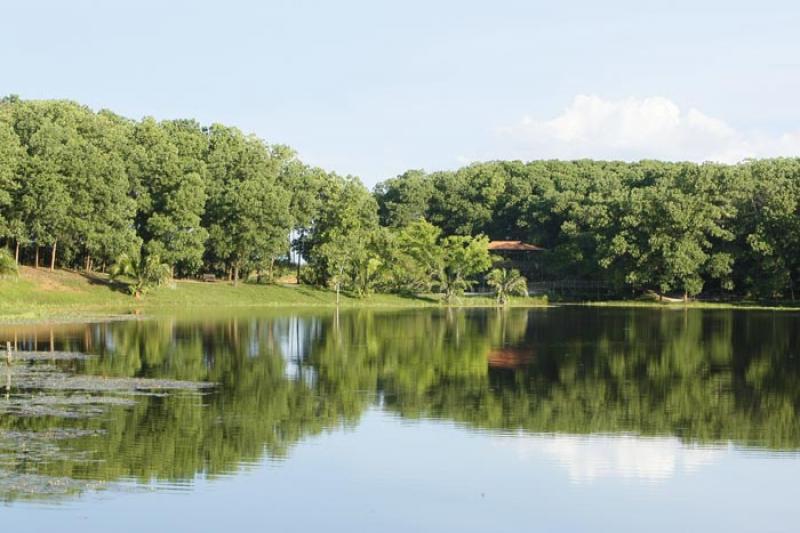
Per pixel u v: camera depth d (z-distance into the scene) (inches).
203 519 920.9
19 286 3740.2
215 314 3705.7
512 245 6043.3
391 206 6761.8
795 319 3656.5
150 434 1254.3
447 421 1396.4
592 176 6894.7
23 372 1797.5
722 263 4739.2
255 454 1168.2
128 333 2657.5
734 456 1195.3
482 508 976.9
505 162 7642.7
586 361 2137.1
